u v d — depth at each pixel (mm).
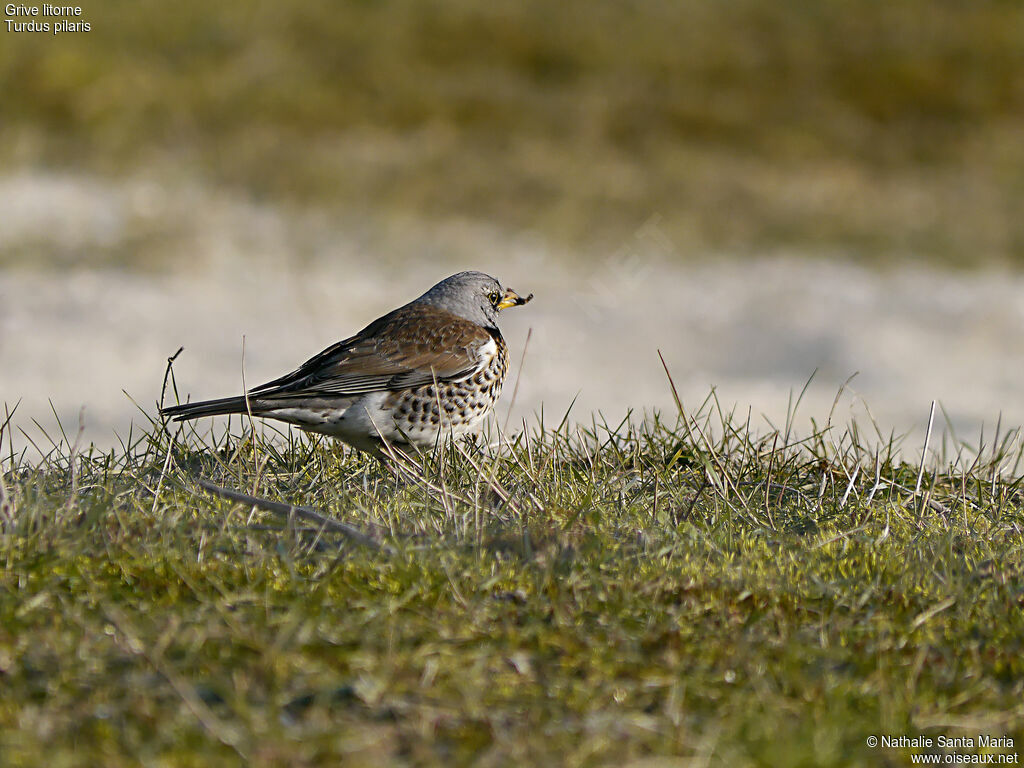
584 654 5086
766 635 5371
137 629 4977
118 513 6273
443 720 4520
